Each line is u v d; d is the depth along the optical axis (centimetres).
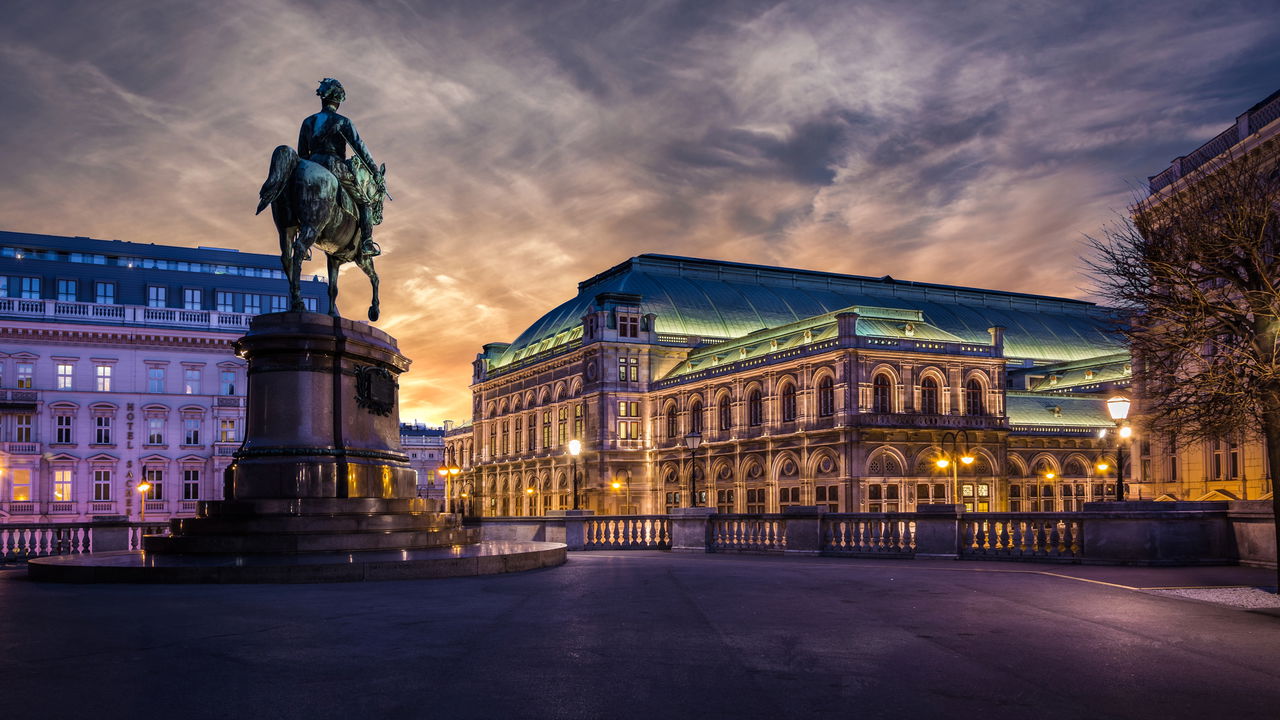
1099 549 2512
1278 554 1814
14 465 8200
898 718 861
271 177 2234
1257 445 4681
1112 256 2467
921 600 1666
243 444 2214
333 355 2252
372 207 2536
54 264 8869
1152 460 5550
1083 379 11481
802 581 2009
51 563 1936
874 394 8600
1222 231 2095
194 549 2045
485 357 14812
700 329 12044
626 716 856
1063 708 901
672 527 3622
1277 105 4125
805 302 13162
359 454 2258
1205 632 1328
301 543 2038
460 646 1170
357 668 1038
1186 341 2203
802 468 8844
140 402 8669
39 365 8444
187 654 1105
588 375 11550
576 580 1973
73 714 841
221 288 9462
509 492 13462
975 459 8856
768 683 989
